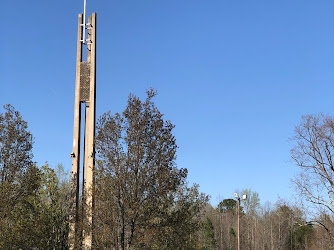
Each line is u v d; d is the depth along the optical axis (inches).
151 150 805.2
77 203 966.4
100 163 795.4
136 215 772.0
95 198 783.7
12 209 946.1
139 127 810.8
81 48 1051.9
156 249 807.7
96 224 781.3
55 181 1034.1
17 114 989.8
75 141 1000.2
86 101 1019.9
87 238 816.3
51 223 959.0
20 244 924.6
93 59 1040.2
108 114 814.5
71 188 976.9
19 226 927.0
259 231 2807.6
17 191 958.4
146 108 829.8
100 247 767.7
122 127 812.0
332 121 1204.5
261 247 2743.6
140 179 784.3
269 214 3107.8
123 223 771.4
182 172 824.9
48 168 1010.7
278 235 2687.0
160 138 812.0
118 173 783.1
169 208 899.4
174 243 852.6
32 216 958.4
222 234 2913.4
